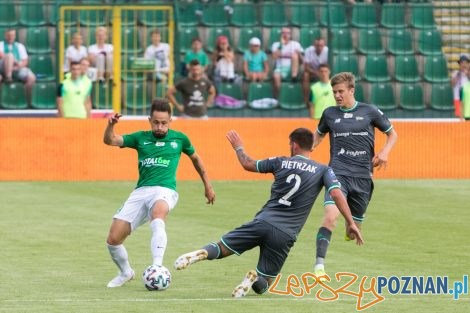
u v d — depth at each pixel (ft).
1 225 114.32
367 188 92.12
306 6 183.73
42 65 187.11
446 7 181.27
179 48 176.76
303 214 75.20
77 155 161.89
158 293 76.84
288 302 73.72
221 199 139.95
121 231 79.56
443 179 168.25
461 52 201.16
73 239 104.42
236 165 165.27
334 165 92.12
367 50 193.47
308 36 191.01
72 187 153.07
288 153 166.09
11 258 92.99
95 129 162.09
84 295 75.82
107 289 78.54
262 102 185.47
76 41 178.81
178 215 123.65
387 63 192.65
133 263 90.89
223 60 185.57
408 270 87.20
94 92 179.22
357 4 181.16
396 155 168.04
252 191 149.69
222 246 74.33
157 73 181.37
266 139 165.58
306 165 75.66
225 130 164.96
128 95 182.29
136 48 185.47
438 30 197.88
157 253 78.13
